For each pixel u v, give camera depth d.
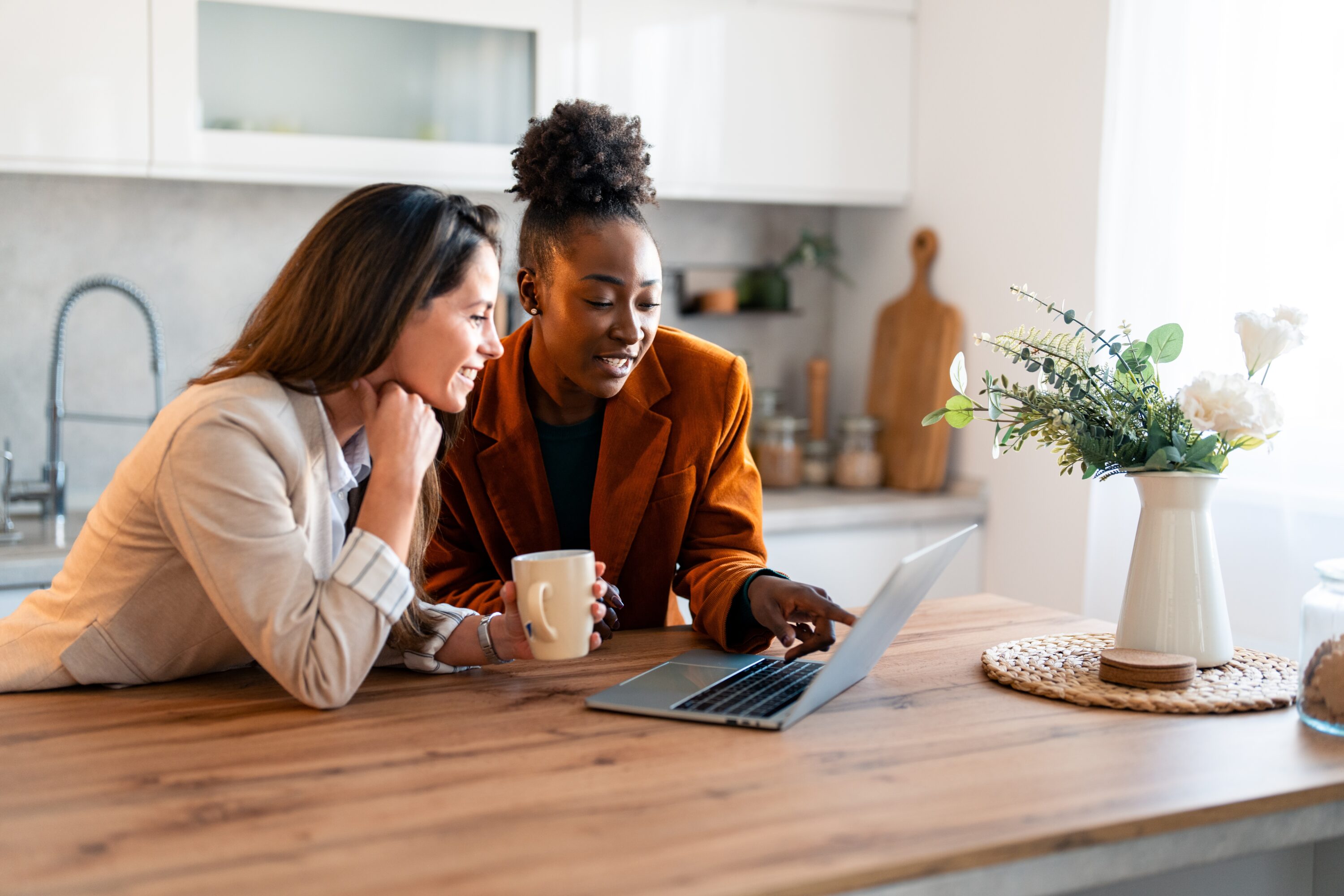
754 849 0.81
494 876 0.77
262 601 1.08
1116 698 1.16
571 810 0.88
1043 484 2.81
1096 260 2.58
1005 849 0.83
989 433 2.99
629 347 1.42
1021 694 1.21
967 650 1.39
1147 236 2.44
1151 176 2.43
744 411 1.64
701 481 1.62
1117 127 2.50
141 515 1.13
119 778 0.95
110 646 1.18
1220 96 2.29
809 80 3.06
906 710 1.15
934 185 3.13
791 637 1.32
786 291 3.38
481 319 1.21
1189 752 1.03
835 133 3.11
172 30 2.45
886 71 3.16
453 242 1.15
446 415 1.37
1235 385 1.22
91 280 2.53
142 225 2.81
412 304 1.13
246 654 1.27
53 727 1.08
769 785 0.94
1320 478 2.13
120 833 0.84
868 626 1.10
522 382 1.60
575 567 1.19
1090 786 0.94
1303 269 2.14
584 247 1.38
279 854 0.80
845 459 3.24
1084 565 2.68
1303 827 0.97
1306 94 2.13
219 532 1.07
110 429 2.82
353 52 2.61
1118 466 1.33
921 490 3.13
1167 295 2.40
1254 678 1.24
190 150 2.49
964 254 3.03
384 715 1.12
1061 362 1.35
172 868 0.78
